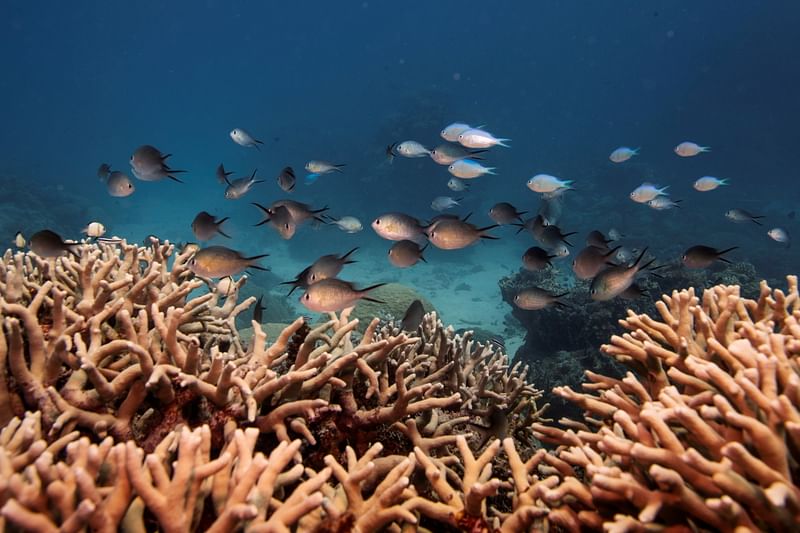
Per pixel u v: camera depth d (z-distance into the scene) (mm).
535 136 64625
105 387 2309
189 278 4719
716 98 60719
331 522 2014
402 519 2129
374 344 2752
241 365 2822
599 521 2078
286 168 7789
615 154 11445
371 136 38656
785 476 1656
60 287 3414
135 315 3373
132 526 1756
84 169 61375
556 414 9086
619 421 2156
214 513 1927
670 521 1890
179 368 2514
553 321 10656
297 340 3363
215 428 2428
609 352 2979
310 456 2695
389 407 2781
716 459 1852
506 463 3326
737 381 1954
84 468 1698
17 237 5508
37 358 2449
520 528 2162
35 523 1470
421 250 5602
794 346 2135
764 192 43562
